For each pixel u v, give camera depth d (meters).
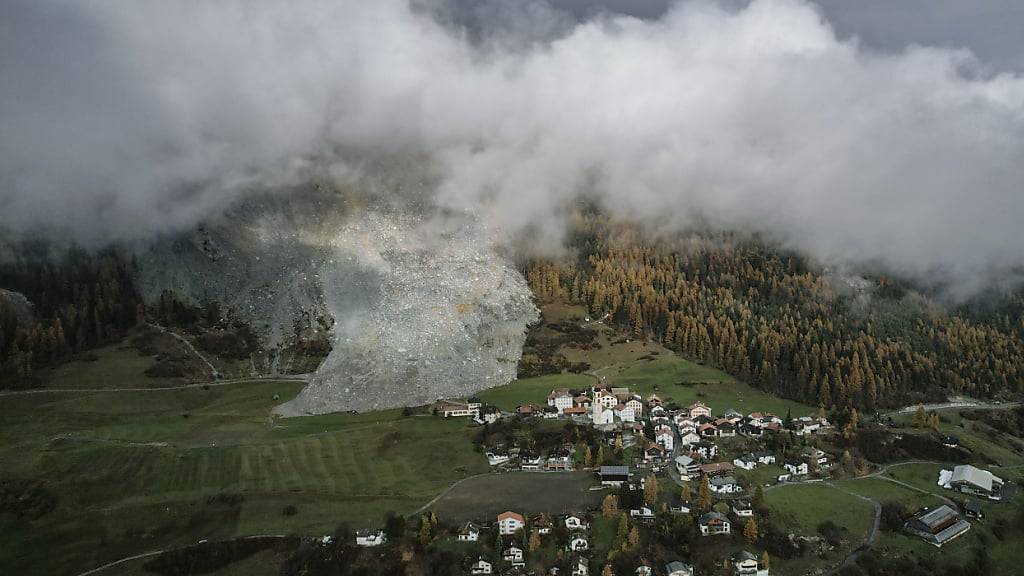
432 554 152.75
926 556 158.88
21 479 172.50
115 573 152.50
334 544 156.25
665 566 149.50
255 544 159.00
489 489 179.12
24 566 152.25
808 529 164.75
